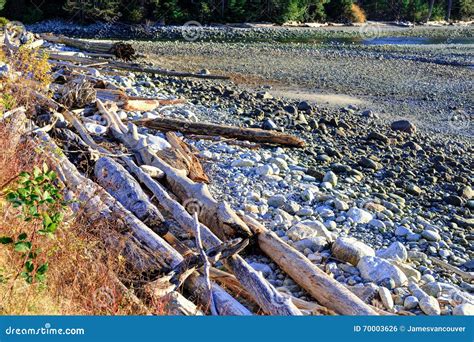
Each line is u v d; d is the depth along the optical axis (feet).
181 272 18.66
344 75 77.51
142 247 19.65
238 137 38.60
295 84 68.33
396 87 71.10
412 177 37.60
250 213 27.63
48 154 24.44
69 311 16.46
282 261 21.39
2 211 18.65
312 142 42.22
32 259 17.10
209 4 168.86
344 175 35.70
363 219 28.53
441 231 29.45
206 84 59.93
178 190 26.40
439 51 114.42
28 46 42.93
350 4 199.72
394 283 21.66
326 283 19.69
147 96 49.62
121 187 23.62
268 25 175.52
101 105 35.78
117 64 61.67
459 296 21.49
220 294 18.43
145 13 160.25
